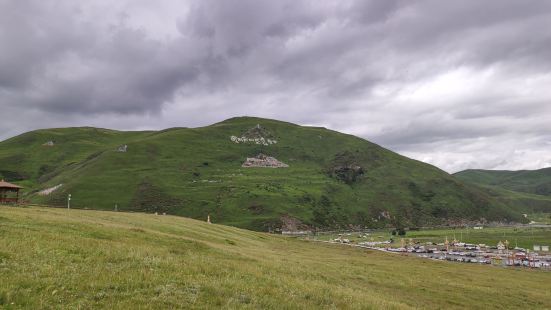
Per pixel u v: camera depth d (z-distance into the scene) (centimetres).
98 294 1836
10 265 2145
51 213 5469
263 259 4353
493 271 8438
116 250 2891
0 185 8388
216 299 1962
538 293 5281
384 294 3709
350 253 9475
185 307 1797
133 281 2091
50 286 1869
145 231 4669
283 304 2064
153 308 1733
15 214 4278
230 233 8188
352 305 2378
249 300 2053
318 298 2386
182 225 7150
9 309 1564
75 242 2978
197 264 2809
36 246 2608
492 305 4047
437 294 4212
